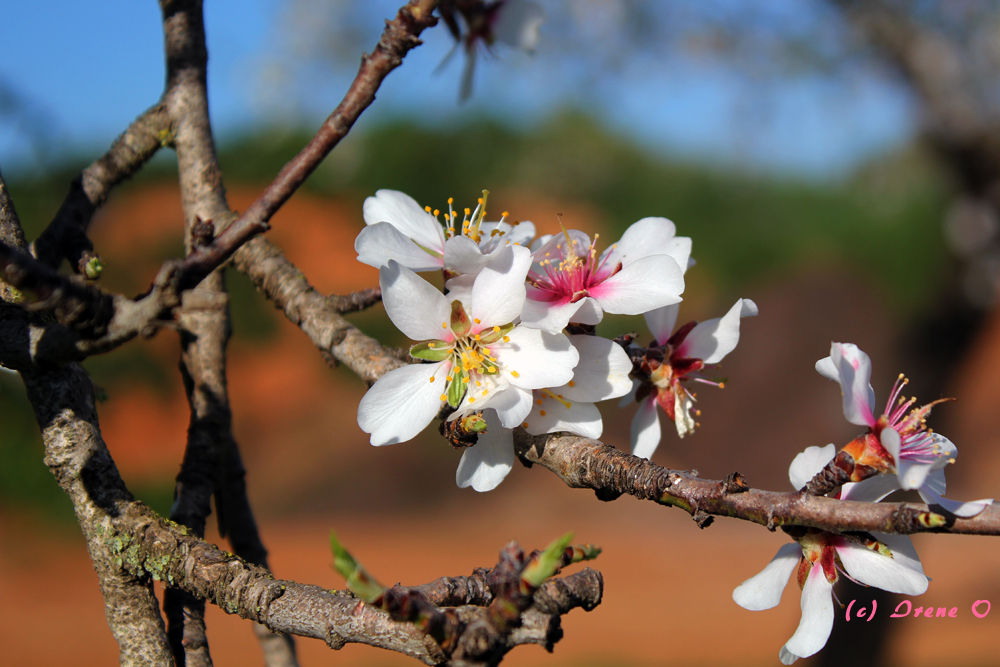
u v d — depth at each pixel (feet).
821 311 56.85
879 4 22.20
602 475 3.61
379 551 36.96
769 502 3.24
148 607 4.00
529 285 4.08
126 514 4.03
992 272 19.66
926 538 29.17
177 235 50.08
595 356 4.00
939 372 20.12
